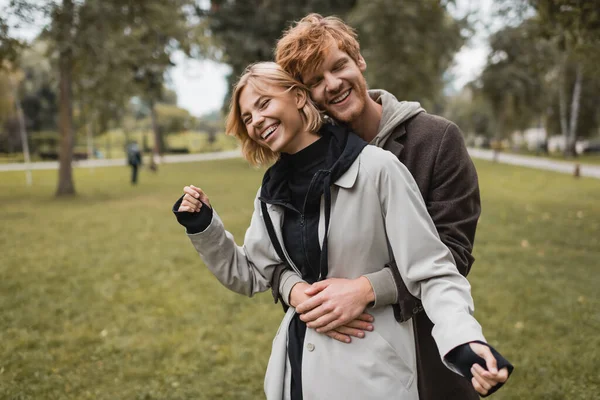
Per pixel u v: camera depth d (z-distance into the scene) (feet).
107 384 11.32
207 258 5.53
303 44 5.35
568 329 13.93
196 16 72.02
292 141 5.21
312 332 5.16
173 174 77.61
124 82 50.39
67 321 15.07
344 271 5.17
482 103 138.51
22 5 38.45
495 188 52.49
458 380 5.98
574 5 16.60
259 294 17.54
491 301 16.28
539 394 10.44
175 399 10.66
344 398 4.90
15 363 12.22
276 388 5.30
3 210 38.63
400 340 5.06
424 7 60.54
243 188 53.88
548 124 145.28
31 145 140.46
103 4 41.19
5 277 19.75
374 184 4.98
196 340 13.60
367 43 65.31
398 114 5.93
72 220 33.55
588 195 45.62
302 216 5.22
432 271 4.64
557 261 21.24
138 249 24.56
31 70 148.66
